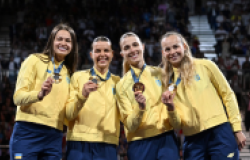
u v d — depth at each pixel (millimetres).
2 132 7082
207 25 12852
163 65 3398
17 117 3045
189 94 3111
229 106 3127
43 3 13680
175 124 3061
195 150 3100
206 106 3076
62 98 3154
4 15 13898
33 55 3207
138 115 2979
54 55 3307
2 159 6582
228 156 2986
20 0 14125
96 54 3291
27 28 12250
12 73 7676
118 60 10062
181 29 11508
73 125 3195
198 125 3047
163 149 3111
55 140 3104
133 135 3186
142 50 3381
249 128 6719
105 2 13586
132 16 12828
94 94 3203
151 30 11641
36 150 2994
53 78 3006
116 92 3279
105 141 3113
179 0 12766
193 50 10523
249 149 6172
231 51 10805
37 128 3016
